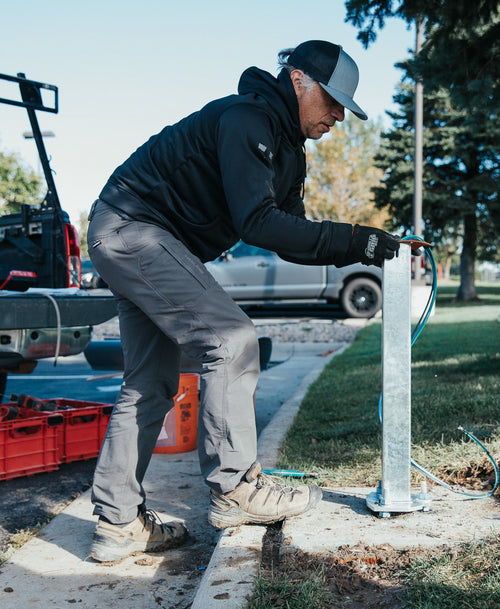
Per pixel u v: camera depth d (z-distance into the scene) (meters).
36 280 4.52
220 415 2.25
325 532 2.24
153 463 3.71
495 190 21.59
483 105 5.27
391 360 2.36
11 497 3.31
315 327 13.30
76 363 9.52
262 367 4.41
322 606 1.77
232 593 1.84
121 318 2.45
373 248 2.21
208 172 2.24
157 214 2.28
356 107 2.23
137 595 2.11
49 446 3.67
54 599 2.09
